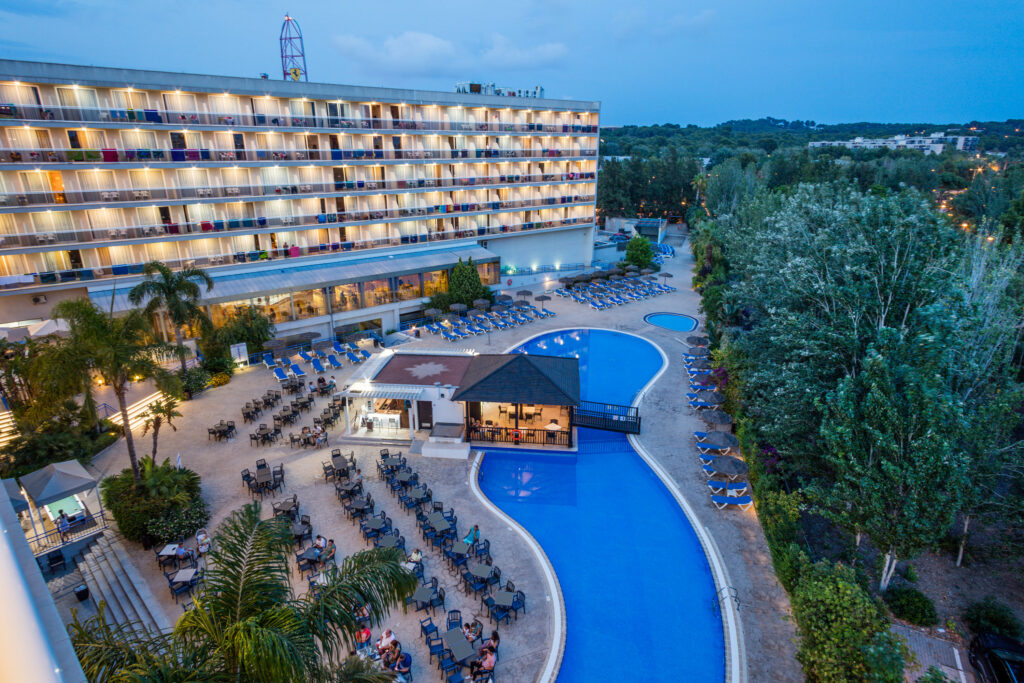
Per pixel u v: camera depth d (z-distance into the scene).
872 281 20.50
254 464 25.66
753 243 32.75
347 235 48.16
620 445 27.89
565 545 20.52
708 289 46.75
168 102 38.44
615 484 24.59
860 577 17.20
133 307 35.03
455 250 53.38
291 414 29.44
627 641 16.31
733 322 41.34
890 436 15.79
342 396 28.72
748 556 19.64
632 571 19.17
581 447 27.72
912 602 16.89
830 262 22.78
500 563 19.20
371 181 47.31
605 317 48.38
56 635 4.79
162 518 20.20
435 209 51.91
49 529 20.73
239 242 42.47
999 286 22.58
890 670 12.57
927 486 15.40
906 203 21.59
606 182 96.38
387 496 23.23
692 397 32.28
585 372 37.00
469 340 42.31
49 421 25.94
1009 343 21.72
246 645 7.80
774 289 25.86
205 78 38.41
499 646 15.89
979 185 61.22
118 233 36.53
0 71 31.81
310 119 43.66
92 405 20.30
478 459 26.03
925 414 15.31
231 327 36.88
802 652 14.29
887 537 16.25
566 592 18.19
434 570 18.84
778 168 104.62
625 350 41.25
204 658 8.48
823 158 97.31
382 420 29.25
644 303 52.75
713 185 83.94
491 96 53.53
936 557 19.36
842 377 20.34
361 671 9.76
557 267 64.44
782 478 22.22
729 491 23.09
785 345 22.14
